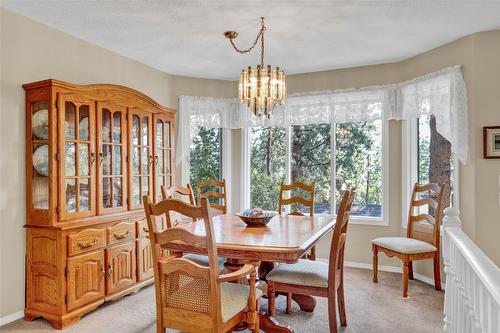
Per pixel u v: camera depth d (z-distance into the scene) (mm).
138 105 3525
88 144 2982
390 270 4113
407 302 3135
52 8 2717
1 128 2705
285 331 2418
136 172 3506
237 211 4961
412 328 2627
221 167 5004
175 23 2992
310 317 2830
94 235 2914
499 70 3176
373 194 4320
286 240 2232
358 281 3719
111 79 3711
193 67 4320
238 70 4453
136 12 2781
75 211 2852
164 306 1978
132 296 3297
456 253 1902
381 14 2814
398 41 3432
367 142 4344
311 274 2424
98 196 3051
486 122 3211
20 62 2836
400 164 4113
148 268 3502
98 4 2652
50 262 2701
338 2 2605
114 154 3252
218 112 4859
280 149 4816
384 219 4180
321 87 4477
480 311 1298
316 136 4609
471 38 3256
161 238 1945
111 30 3156
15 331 2590
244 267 1991
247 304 2041
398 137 4125
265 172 4902
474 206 3242
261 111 2865
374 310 2957
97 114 3057
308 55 3854
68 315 2678
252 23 2990
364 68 4262
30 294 2789
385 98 4117
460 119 3307
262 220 2740
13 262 2779
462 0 2598
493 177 3188
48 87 2701
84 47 3395
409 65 3971
